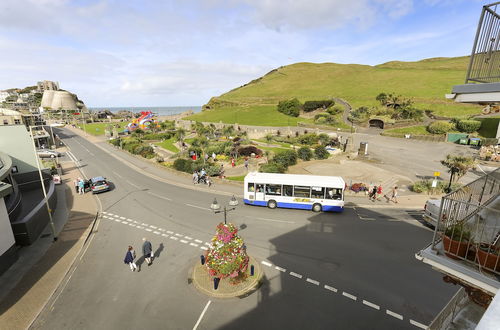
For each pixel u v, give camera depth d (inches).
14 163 1073.5
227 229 505.7
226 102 4753.9
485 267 223.6
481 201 334.0
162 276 536.4
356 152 1748.3
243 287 494.9
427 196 1015.0
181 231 738.2
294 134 2486.5
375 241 674.2
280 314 434.0
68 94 6491.1
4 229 555.8
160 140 2571.4
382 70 5103.3
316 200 848.3
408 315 430.3
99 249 645.3
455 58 5541.3
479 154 1590.8
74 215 850.1
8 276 536.7
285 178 882.8
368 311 439.2
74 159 1797.5
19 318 429.1
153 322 420.5
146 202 968.9
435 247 266.4
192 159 1547.7
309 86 4896.7
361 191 1061.1
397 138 2225.6
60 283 514.9
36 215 710.5
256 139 2364.7
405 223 781.3
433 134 2190.0
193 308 449.1
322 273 542.9
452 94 228.4
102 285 509.0
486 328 114.7
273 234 711.7
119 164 1638.8
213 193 1072.2
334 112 3147.1
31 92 7121.1
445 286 501.4
